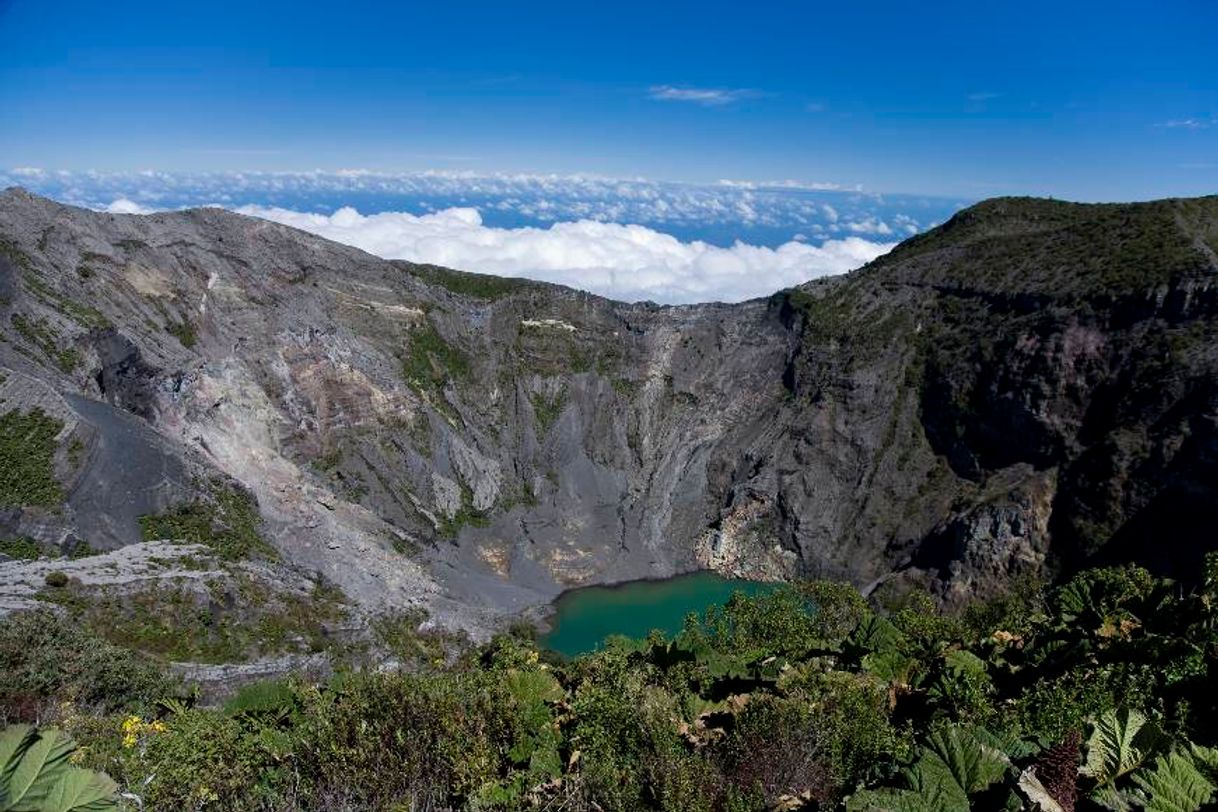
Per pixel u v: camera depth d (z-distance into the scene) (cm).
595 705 1323
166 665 3894
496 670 1688
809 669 1608
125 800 1075
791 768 1103
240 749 1212
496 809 1080
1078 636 1653
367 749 1130
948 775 823
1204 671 1204
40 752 648
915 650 1856
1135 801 726
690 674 1744
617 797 1056
